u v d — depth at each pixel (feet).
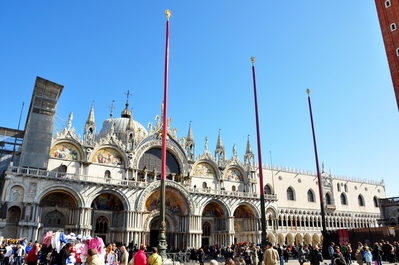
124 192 186.80
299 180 303.07
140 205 188.24
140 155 213.05
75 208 174.70
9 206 155.53
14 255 101.55
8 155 192.34
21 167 163.94
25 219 156.97
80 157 193.16
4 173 168.35
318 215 302.66
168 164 226.99
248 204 232.94
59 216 178.19
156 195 203.31
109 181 190.60
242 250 135.85
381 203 303.89
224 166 245.04
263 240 131.44
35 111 182.09
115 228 189.16
